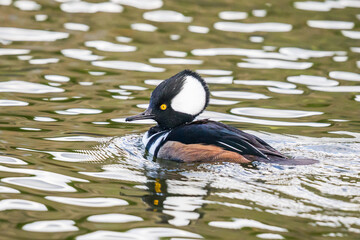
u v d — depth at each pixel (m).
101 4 22.77
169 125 11.99
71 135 12.44
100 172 10.46
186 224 8.39
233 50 18.55
